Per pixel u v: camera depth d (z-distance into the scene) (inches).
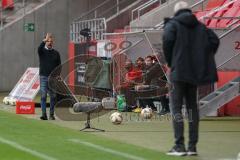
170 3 2394.2
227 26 1652.3
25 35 2696.9
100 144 1085.1
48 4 2723.9
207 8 2174.0
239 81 1592.0
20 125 1373.0
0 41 2667.3
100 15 2778.1
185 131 1273.4
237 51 1590.8
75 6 2753.4
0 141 1112.2
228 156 965.8
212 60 940.6
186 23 932.0
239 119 1589.6
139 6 2583.7
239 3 1894.7
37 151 1000.2
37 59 2706.7
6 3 2837.1
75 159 926.4
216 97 1537.9
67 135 1204.5
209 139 1181.1
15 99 1946.4
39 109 1835.6
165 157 944.9
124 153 984.9
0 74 2669.8
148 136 1211.2
